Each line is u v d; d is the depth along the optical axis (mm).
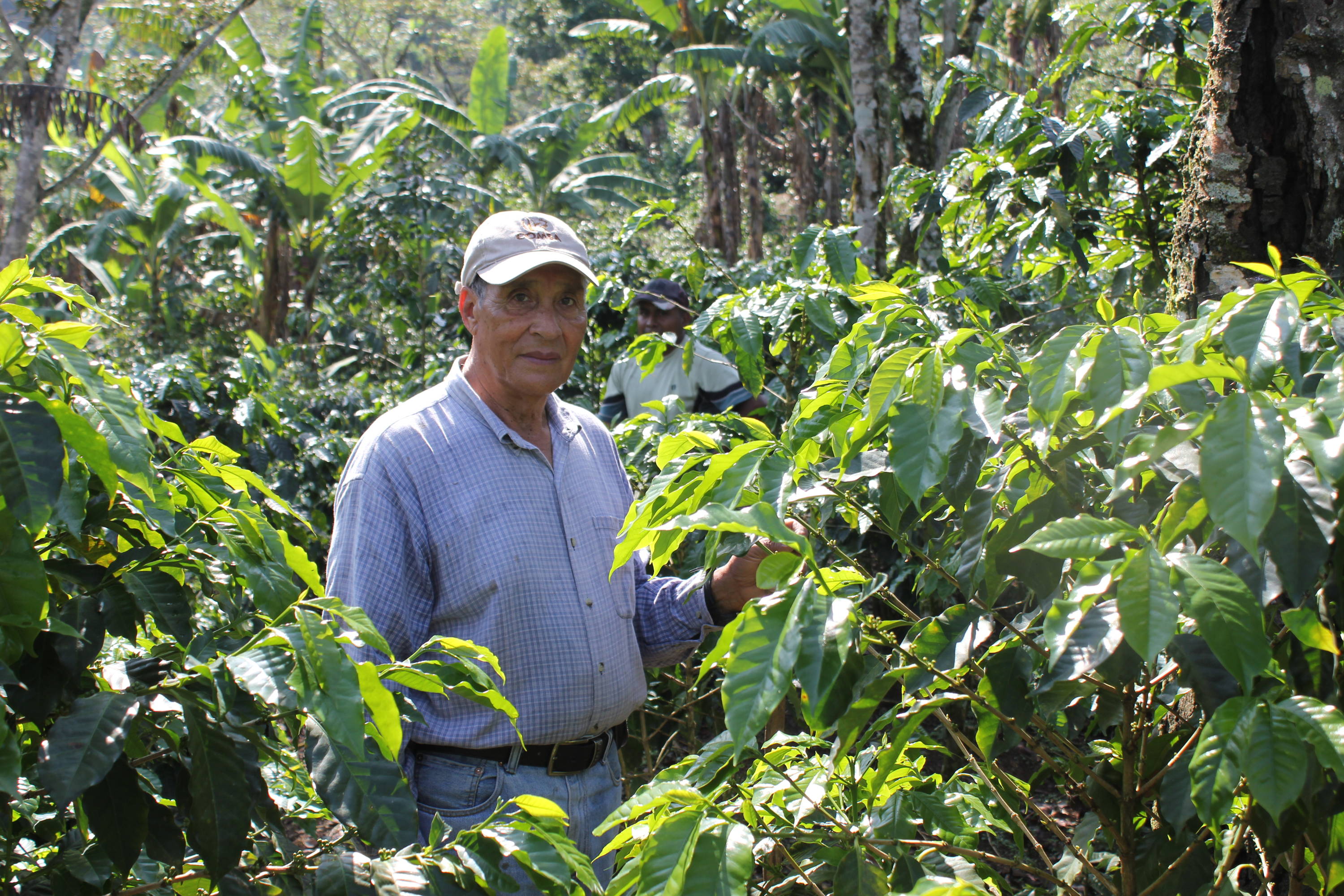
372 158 10664
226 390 4613
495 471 1783
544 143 12141
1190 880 1319
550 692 1747
